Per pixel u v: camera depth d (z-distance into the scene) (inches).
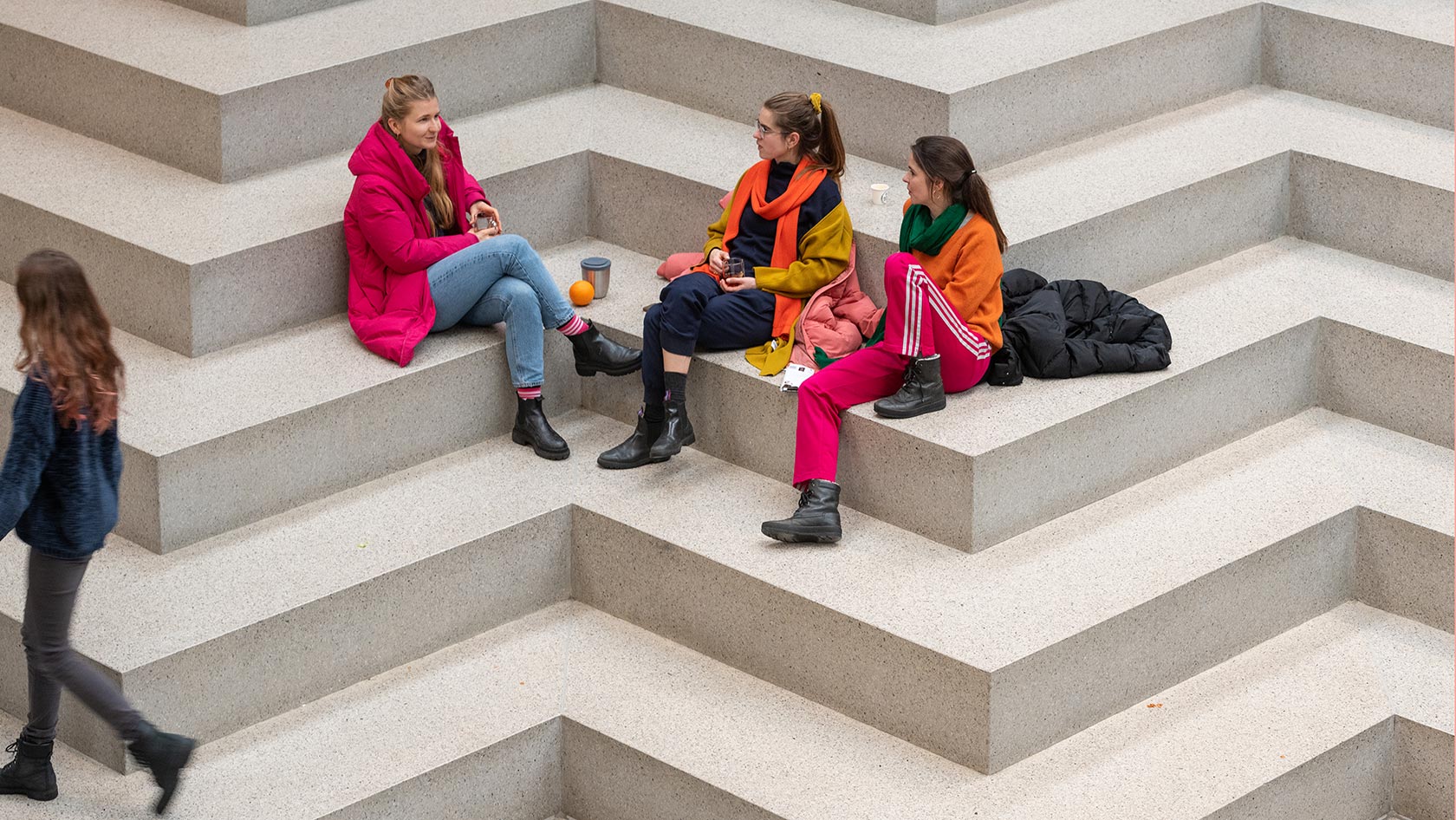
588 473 276.1
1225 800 231.1
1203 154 314.0
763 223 280.2
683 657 260.5
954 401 263.7
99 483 209.8
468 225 287.1
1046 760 239.5
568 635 265.1
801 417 258.7
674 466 278.5
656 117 328.8
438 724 245.0
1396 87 330.6
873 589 247.4
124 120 304.8
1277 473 276.5
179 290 269.0
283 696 245.8
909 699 239.9
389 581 251.1
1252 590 259.0
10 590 242.5
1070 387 267.6
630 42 338.0
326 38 317.1
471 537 258.4
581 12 338.6
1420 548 263.9
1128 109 327.3
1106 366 269.4
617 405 290.5
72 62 307.7
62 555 209.2
